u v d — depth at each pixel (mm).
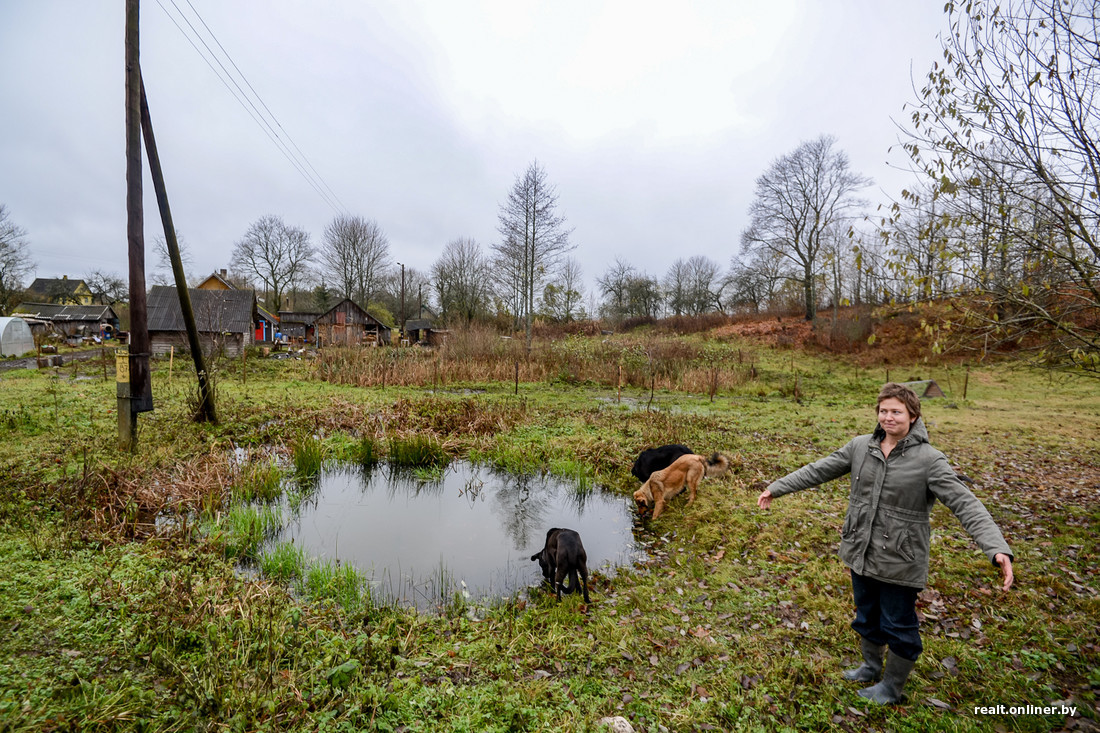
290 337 48156
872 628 3006
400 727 2756
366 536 6043
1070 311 5008
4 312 46094
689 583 4699
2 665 2963
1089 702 2973
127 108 7691
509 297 45344
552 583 4801
